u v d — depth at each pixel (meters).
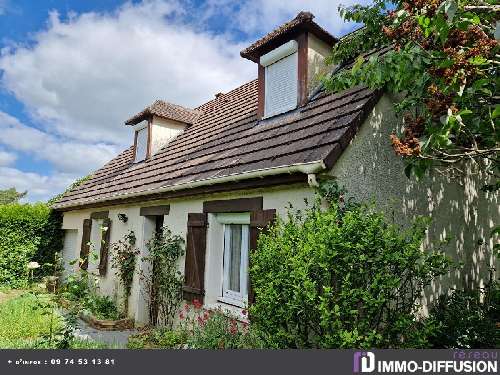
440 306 5.85
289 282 3.93
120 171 13.39
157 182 9.00
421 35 4.20
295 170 4.95
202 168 7.71
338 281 3.93
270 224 5.55
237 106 11.10
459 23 3.20
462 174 6.64
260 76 8.45
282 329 4.14
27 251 14.25
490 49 3.57
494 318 5.77
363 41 6.24
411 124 4.40
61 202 14.80
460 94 3.38
